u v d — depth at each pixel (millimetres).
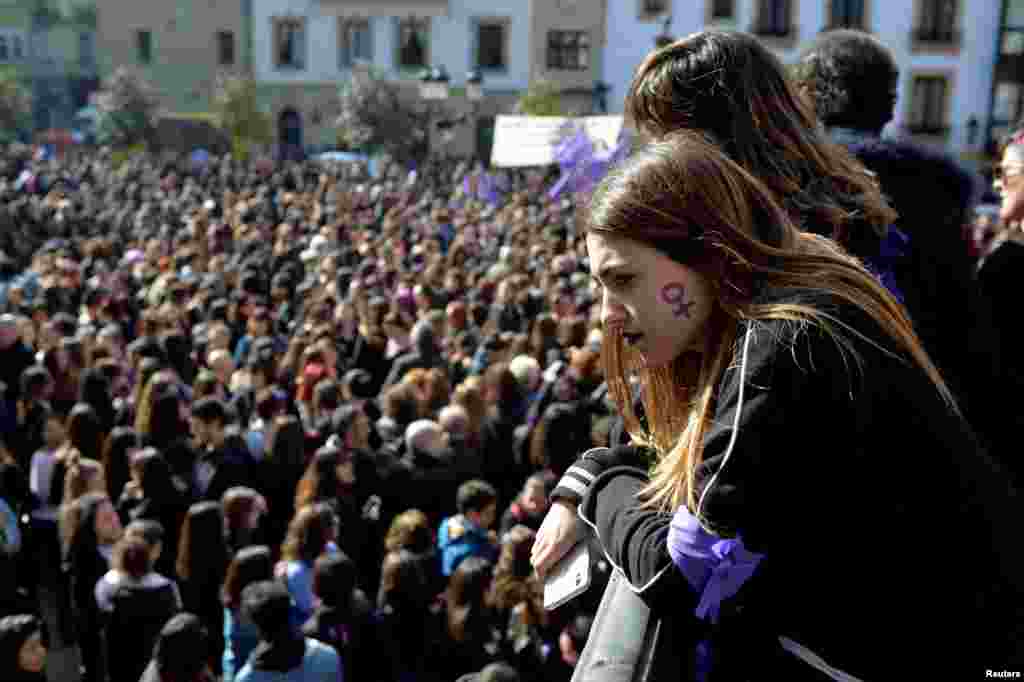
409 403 6566
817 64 1806
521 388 6781
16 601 5234
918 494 950
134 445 5910
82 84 47625
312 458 5625
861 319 971
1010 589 982
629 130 1316
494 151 14500
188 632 3752
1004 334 1635
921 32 35156
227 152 38250
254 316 8961
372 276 11094
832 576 971
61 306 10445
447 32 37938
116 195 22547
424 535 4688
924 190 1549
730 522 952
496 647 4391
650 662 1037
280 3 38812
